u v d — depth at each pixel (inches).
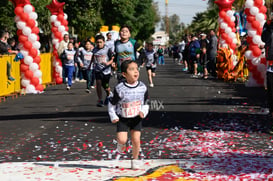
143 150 276.8
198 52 1003.9
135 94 227.6
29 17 660.1
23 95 630.5
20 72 657.0
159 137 316.5
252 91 636.7
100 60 484.7
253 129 343.3
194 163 238.4
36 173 224.2
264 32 360.5
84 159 257.4
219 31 912.3
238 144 291.3
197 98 556.1
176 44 1785.2
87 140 311.1
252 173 217.0
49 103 530.3
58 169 231.9
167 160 245.6
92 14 1362.0
